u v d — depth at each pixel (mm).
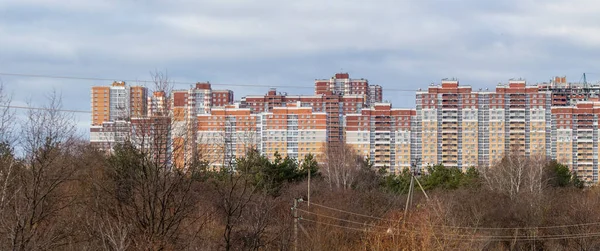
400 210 76125
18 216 35750
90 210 42875
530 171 95562
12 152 41094
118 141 45375
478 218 73375
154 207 40688
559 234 78750
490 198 84562
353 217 72812
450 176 103188
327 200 77750
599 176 147750
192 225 49375
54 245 40062
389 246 57531
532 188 92562
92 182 44031
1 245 36188
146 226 40406
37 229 39250
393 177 106688
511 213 80875
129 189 42406
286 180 87250
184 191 45094
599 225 77750
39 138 41844
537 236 76562
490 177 102438
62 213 43719
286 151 151125
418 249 55594
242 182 58781
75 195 43844
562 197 88125
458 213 77500
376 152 153625
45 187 40969
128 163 42281
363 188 99812
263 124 151625
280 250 52906
